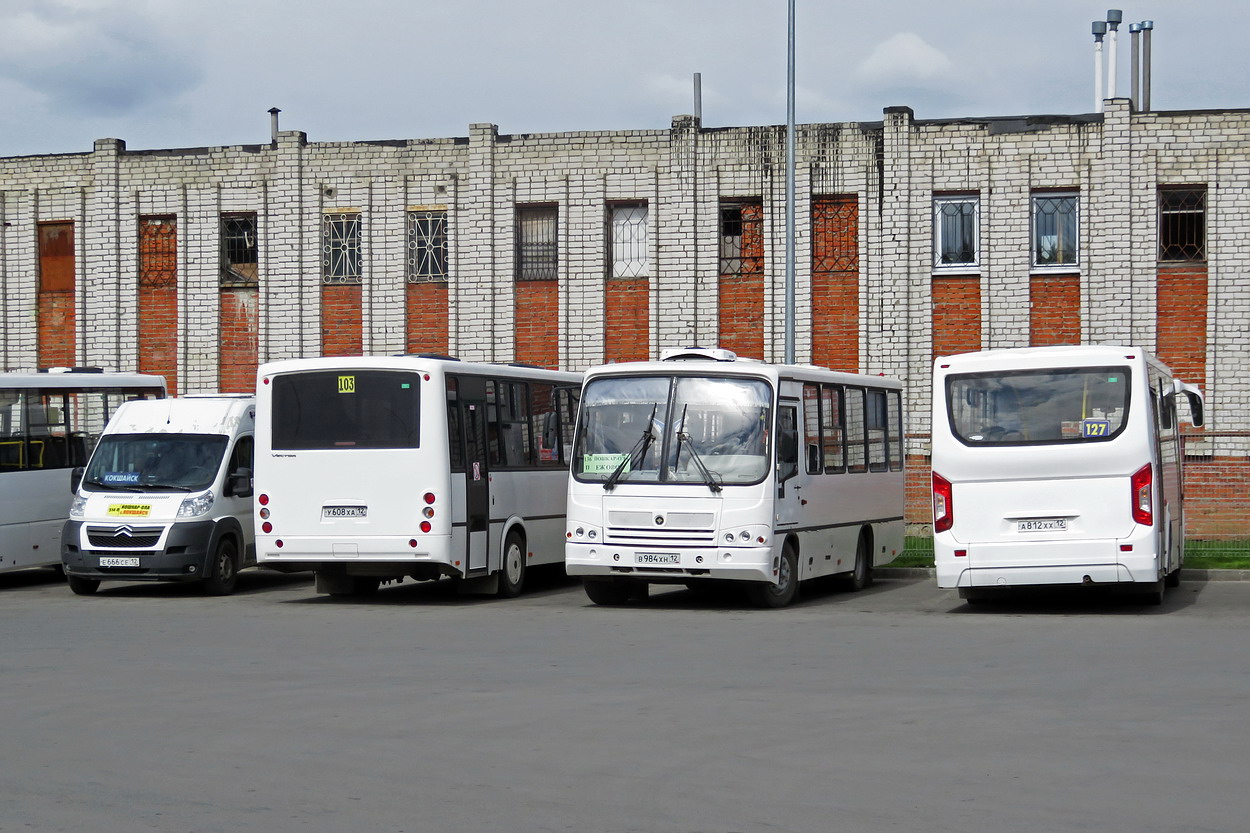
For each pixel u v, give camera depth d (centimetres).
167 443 2395
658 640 1623
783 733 1046
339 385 2127
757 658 1456
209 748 1009
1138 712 1118
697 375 2027
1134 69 3797
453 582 2447
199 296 3631
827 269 3341
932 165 3291
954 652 1491
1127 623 1767
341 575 2245
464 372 2183
